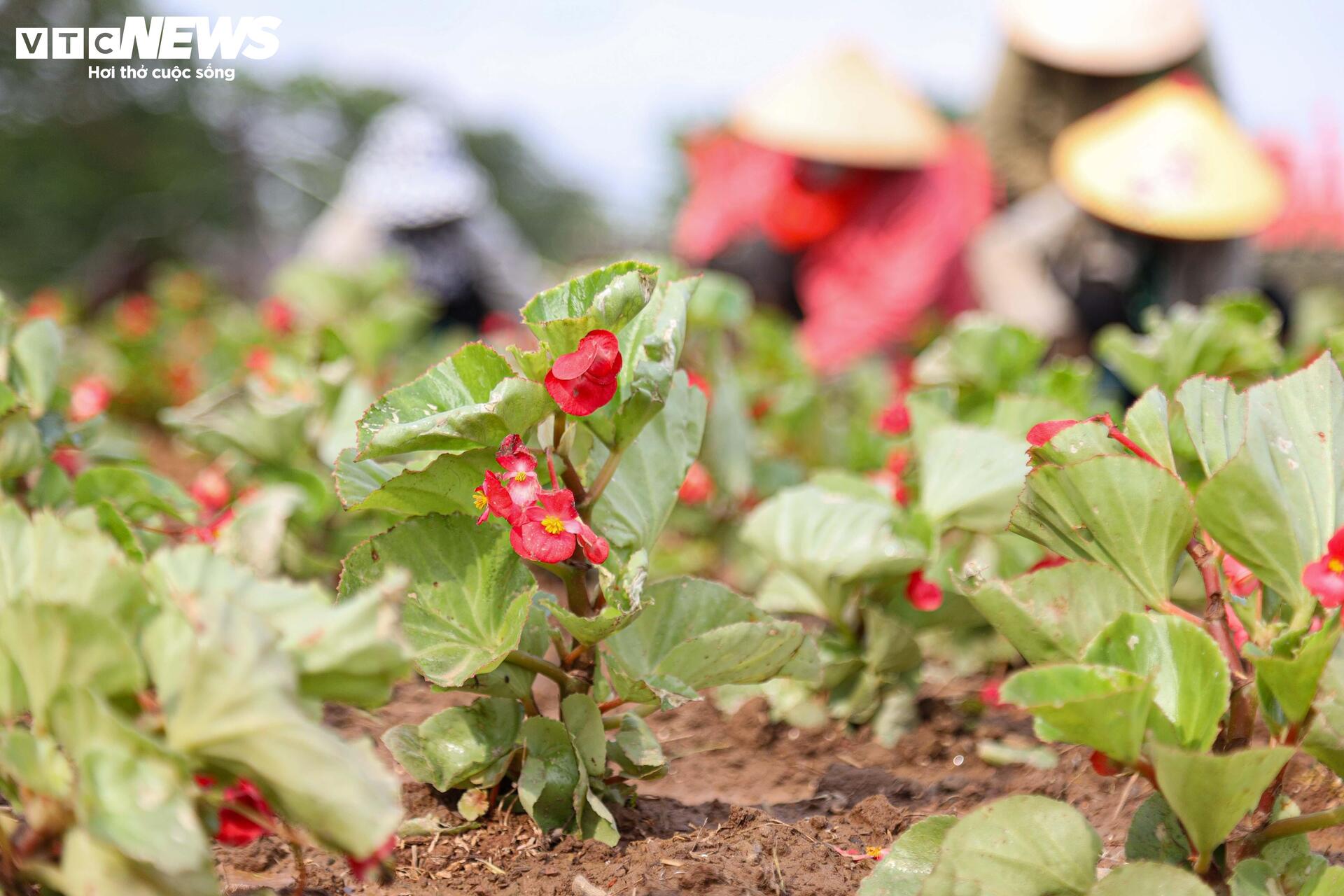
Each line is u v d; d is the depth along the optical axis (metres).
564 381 1.74
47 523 1.49
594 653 2.17
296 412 3.51
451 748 2.13
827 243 6.64
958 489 2.88
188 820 1.32
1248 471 1.66
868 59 6.62
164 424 3.57
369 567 1.92
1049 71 5.99
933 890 1.66
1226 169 5.09
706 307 4.11
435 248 8.16
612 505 2.13
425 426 1.74
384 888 2.01
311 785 1.32
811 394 5.27
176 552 1.44
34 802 1.44
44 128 32.47
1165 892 1.58
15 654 1.44
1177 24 5.73
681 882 1.97
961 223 6.30
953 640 3.42
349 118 52.69
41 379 2.79
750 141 6.72
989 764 2.80
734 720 3.04
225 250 36.28
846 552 2.81
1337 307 6.76
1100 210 5.09
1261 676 1.65
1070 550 1.88
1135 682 1.52
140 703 1.41
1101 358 5.17
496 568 1.97
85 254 32.66
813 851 2.17
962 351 3.74
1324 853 2.17
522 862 2.07
